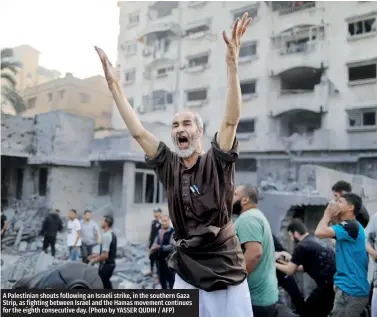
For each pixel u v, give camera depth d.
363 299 2.08
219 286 1.16
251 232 1.90
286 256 2.86
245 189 2.11
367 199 4.06
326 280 2.50
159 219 4.68
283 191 4.52
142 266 4.66
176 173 1.23
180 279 1.29
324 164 4.45
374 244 2.08
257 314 1.95
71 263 2.87
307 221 4.38
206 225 1.16
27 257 4.34
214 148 1.17
